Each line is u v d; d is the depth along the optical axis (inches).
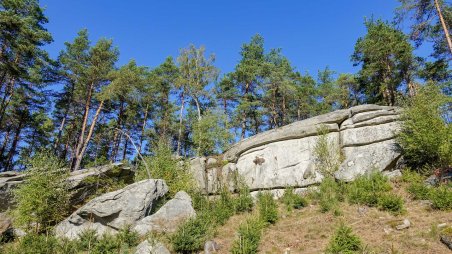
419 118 691.4
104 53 1214.9
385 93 1187.9
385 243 435.5
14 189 752.3
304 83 1569.9
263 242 510.9
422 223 474.9
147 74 1374.3
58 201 725.3
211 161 1017.5
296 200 681.6
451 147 612.1
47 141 1498.5
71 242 543.5
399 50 1102.4
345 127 850.1
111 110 1438.2
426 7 832.9
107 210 650.8
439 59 965.8
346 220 544.4
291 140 900.6
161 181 746.2
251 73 1400.1
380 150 762.8
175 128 1365.7
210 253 486.3
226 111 1483.8
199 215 588.7
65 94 1393.9
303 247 474.3
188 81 1300.4
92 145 1595.7
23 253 513.3
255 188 874.1
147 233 570.9
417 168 698.2
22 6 1010.1
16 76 1074.7
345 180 731.4
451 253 383.2
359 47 1247.5
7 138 1414.9
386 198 553.3
